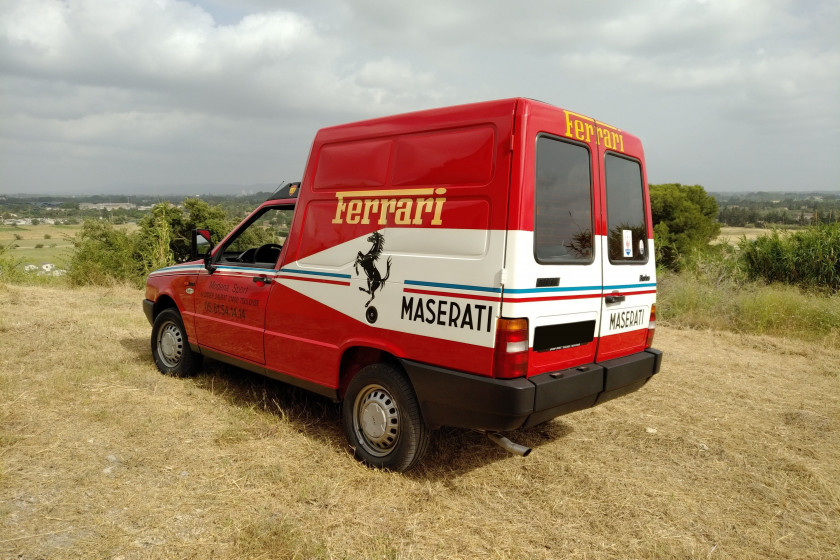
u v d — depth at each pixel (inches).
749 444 181.8
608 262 157.2
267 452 161.8
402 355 146.9
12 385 207.8
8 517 122.6
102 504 130.0
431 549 118.8
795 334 351.6
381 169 156.1
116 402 197.3
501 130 132.5
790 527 133.0
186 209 624.1
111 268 553.0
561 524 131.3
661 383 248.8
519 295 127.9
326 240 168.1
